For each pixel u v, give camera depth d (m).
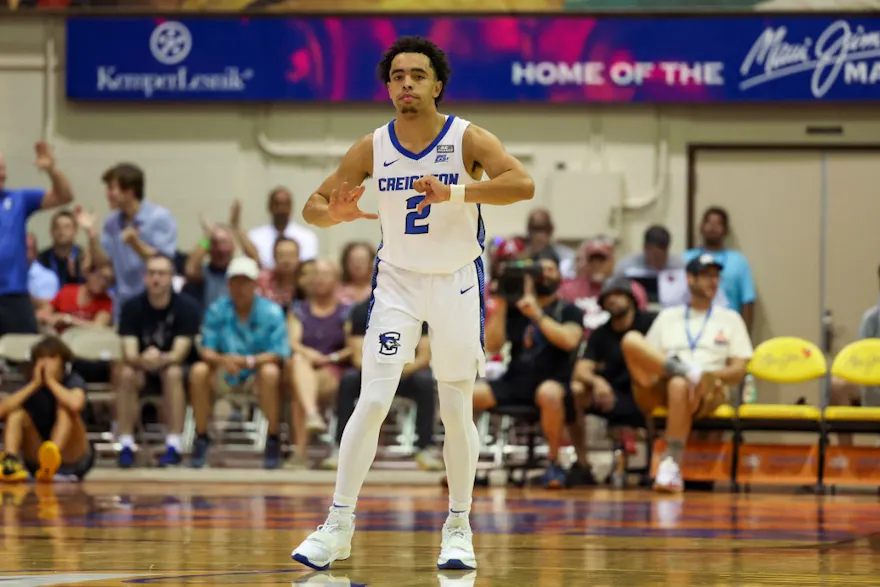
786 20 29.72
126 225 26.83
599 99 30.03
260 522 13.58
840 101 29.77
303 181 30.94
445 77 9.98
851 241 30.42
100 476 22.05
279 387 23.92
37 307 26.44
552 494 19.36
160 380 24.34
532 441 21.91
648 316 22.41
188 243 31.00
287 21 30.39
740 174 30.53
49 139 31.06
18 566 9.36
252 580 8.54
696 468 21.19
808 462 21.02
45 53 31.06
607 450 25.33
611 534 12.63
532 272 21.23
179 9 30.50
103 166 30.98
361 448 9.55
